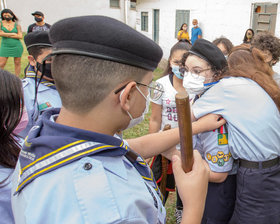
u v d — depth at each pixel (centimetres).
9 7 1694
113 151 74
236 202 163
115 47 70
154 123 241
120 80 73
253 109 143
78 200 64
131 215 67
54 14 1805
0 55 725
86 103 72
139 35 74
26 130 183
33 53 189
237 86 146
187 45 222
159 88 88
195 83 161
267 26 611
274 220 157
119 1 1945
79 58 69
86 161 69
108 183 67
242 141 145
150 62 78
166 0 975
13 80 115
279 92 148
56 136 71
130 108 79
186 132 77
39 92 185
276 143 148
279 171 153
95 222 63
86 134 72
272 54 238
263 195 153
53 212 64
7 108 110
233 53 168
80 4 1844
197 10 820
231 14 702
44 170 69
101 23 70
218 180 159
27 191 70
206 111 150
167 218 267
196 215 85
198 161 90
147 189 83
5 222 101
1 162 107
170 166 237
